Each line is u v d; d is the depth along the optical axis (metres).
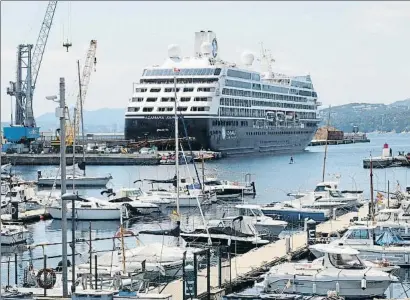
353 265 55.38
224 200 127.12
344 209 106.75
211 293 52.78
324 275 54.12
